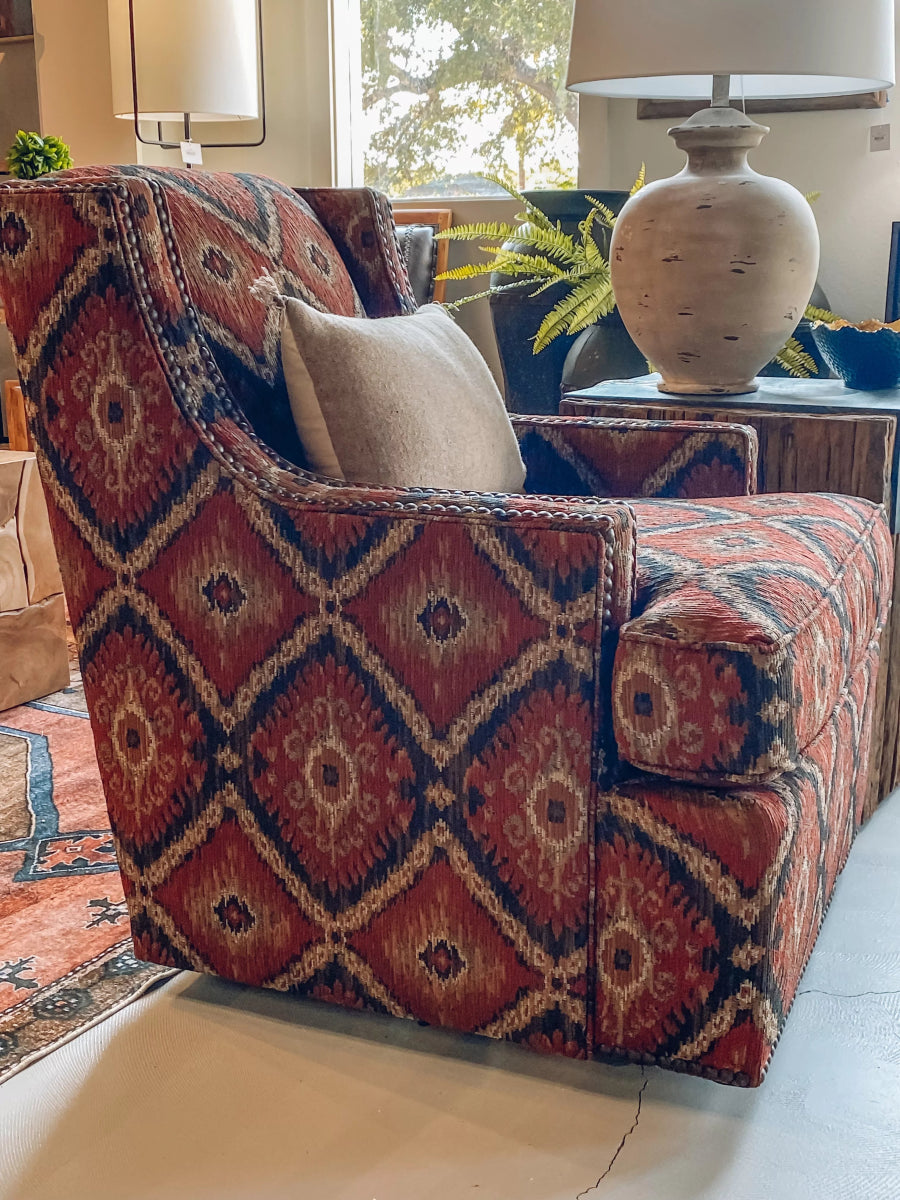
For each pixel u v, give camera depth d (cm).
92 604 121
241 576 113
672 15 172
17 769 190
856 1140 106
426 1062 118
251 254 136
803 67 170
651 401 188
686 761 99
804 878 108
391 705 109
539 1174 102
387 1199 99
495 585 103
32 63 394
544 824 105
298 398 122
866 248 269
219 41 314
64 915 146
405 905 114
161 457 114
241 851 120
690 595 104
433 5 338
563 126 326
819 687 107
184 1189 101
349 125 357
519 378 270
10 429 311
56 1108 111
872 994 129
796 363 226
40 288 114
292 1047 121
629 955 105
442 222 337
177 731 120
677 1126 108
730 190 179
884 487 169
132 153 383
